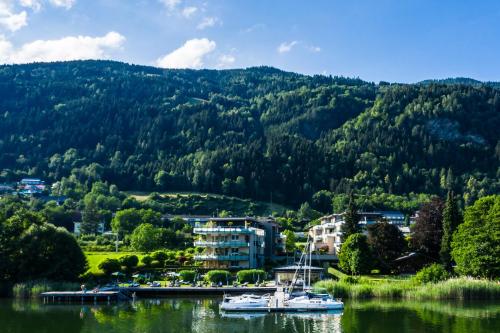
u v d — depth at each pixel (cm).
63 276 12862
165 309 10281
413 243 14975
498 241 11900
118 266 13925
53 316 9331
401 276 13825
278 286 12756
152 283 12875
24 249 12619
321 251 18275
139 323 8638
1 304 10906
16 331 7962
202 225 18675
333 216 19800
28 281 12288
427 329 7906
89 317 9231
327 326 8406
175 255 16250
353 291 11669
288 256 17950
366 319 8869
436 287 11294
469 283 11206
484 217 12250
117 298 11650
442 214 14700
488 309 9819
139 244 18075
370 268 13938
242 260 16025
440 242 14462
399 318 8881
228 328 8288
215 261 16000
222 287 12581
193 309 10300
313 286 12419
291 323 8744
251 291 12419
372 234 14888
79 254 13412
